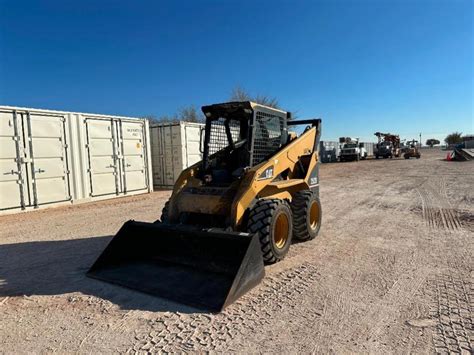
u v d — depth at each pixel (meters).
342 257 5.14
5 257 5.49
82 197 10.98
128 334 3.10
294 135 6.63
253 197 4.72
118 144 12.12
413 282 4.16
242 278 3.79
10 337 3.10
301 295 3.83
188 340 2.98
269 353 2.77
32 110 9.64
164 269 4.54
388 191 12.44
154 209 9.71
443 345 2.83
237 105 5.11
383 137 44.97
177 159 14.26
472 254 5.20
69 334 3.13
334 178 18.03
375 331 3.07
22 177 9.45
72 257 5.41
